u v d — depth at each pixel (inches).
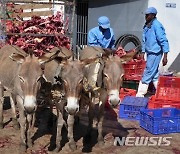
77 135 251.6
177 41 503.5
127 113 294.4
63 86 193.9
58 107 213.6
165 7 490.0
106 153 220.8
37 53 290.2
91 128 240.2
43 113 293.4
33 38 305.9
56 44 314.2
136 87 367.9
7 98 340.2
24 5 344.5
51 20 318.7
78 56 229.6
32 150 221.9
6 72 238.4
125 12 491.5
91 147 229.9
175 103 292.7
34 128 260.5
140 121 274.8
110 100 198.1
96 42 290.2
